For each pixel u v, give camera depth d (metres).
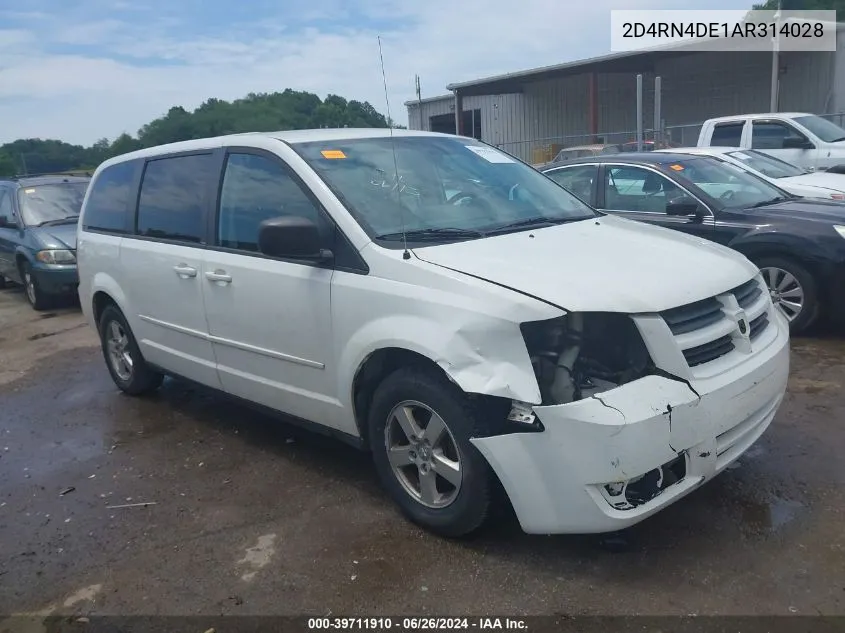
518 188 4.54
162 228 5.04
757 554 3.22
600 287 3.11
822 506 3.58
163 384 6.39
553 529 3.04
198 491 4.25
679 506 3.65
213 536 3.72
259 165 4.28
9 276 11.09
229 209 4.44
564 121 25.72
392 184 4.05
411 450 3.54
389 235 3.66
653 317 3.01
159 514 4.01
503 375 3.00
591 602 2.98
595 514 2.92
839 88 19.95
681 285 3.22
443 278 3.26
